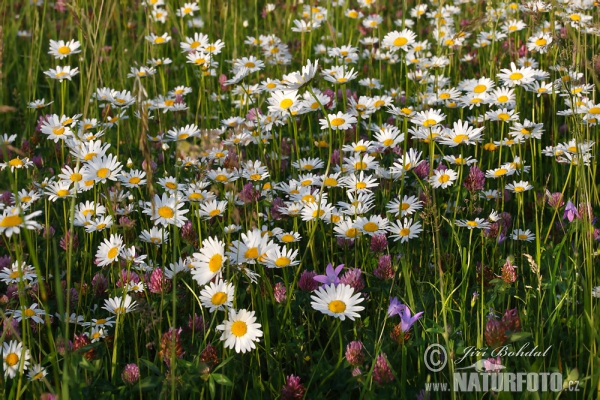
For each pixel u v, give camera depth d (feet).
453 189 11.84
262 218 11.55
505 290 9.47
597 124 12.80
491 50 17.03
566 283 9.49
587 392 8.22
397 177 11.53
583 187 9.42
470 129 12.02
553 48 14.92
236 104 16.19
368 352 8.25
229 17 21.47
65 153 14.14
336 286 8.65
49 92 18.58
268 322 9.32
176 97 15.58
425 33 20.67
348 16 19.98
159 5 21.42
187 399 8.34
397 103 15.84
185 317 9.39
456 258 10.98
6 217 7.53
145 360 7.91
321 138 14.56
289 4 20.52
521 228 12.14
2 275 9.80
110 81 17.43
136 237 11.20
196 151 7.00
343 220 10.43
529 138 12.91
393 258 10.37
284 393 7.94
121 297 8.90
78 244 11.07
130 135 14.94
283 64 17.98
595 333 8.12
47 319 7.75
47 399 7.00
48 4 21.43
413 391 8.18
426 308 9.27
